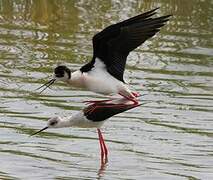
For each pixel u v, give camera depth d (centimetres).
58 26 2477
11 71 2078
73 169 1517
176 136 1700
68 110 1825
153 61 2223
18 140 1645
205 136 1702
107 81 1391
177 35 2470
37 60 2172
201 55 2295
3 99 1873
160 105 1886
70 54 2228
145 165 1548
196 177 1493
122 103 1489
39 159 1555
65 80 1402
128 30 1362
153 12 1488
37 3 2648
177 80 2077
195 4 2731
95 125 1554
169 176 1496
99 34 1363
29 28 2444
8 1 2647
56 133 1703
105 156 1563
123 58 1386
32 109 1820
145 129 1733
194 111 1852
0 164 1521
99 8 2653
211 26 2566
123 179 1480
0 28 2433
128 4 2698
